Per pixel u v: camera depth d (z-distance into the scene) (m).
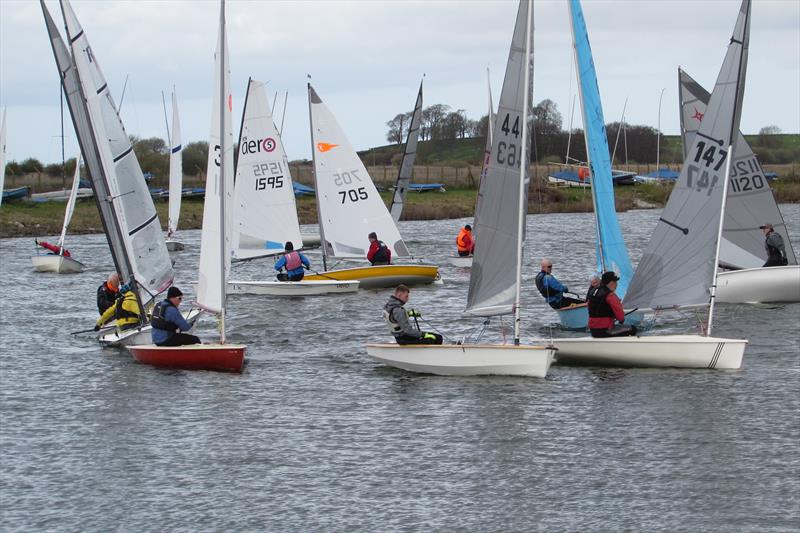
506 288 34.53
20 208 118.38
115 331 41.81
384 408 30.42
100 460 26.06
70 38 40.88
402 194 71.38
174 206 100.25
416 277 59.91
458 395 31.67
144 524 21.91
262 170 61.28
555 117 199.50
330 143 59.72
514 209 34.09
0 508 22.89
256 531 21.44
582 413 29.31
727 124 34.66
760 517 21.62
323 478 24.48
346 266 72.50
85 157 41.34
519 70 33.81
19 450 26.98
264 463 25.62
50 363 37.53
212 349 35.78
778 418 28.39
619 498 22.86
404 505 22.70
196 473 24.98
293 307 51.28
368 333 43.31
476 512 22.22
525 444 26.67
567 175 164.88
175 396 32.28
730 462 24.97
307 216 130.38
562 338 38.31
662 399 30.61
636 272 36.44
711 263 35.31
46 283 65.06
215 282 36.84
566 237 97.94
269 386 33.44
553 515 21.98
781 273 48.19
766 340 39.19
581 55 40.53
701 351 34.25
